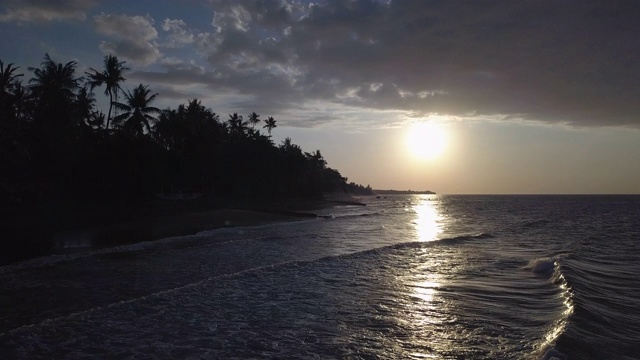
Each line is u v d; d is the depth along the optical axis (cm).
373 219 4619
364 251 1920
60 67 4000
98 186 4300
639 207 8294
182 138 5956
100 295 1112
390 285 1271
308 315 960
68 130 3797
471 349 760
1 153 3139
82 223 3017
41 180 3675
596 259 1841
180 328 853
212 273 1409
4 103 3278
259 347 763
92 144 4328
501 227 3631
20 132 3347
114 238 2320
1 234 2422
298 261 1606
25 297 1084
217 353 731
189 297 1079
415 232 3145
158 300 1041
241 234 2673
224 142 7125
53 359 690
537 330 862
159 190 5869
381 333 848
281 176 8281
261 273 1389
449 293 1183
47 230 2619
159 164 4950
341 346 774
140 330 834
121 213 3706
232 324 887
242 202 6347
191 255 1777
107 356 707
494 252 2003
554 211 6725
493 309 1025
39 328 827
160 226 2961
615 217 5075
